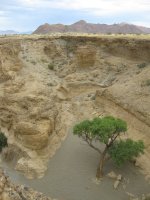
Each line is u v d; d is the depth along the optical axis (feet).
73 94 182.39
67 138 141.69
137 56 205.05
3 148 135.54
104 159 120.47
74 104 169.68
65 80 193.36
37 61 209.67
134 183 116.57
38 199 99.09
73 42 224.12
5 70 178.40
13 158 130.11
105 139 114.52
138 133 136.46
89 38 220.84
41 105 143.54
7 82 169.99
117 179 116.88
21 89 165.37
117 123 117.60
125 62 203.00
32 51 217.77
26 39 231.71
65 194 111.65
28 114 137.08
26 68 195.42
